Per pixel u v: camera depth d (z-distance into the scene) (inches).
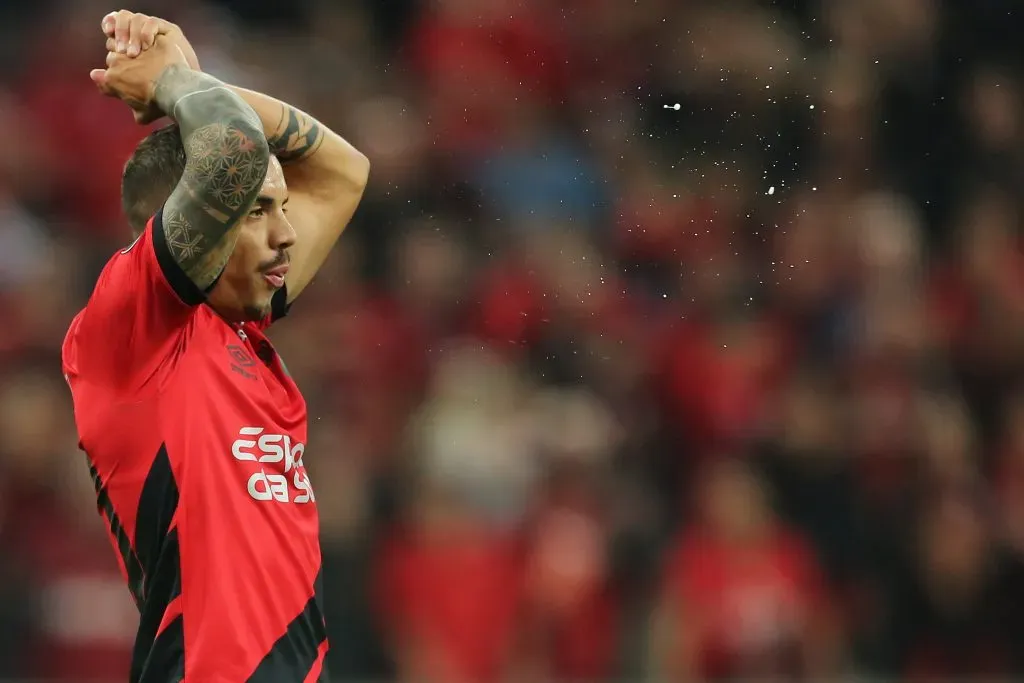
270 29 1350.9
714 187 1238.9
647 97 1273.4
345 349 1157.7
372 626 1002.7
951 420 1160.2
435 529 1022.4
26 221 1212.5
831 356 1195.3
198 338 420.5
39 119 1270.9
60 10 1352.1
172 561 405.7
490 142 1279.5
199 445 408.5
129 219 438.0
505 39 1309.1
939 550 1093.1
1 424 1029.8
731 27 1263.5
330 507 1034.1
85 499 1009.5
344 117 1286.9
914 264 1246.9
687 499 1093.1
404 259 1219.2
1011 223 1294.3
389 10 1358.3
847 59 1283.2
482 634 998.4
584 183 1263.5
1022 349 1241.4
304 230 491.8
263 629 402.9
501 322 1194.0
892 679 1056.8
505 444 1067.3
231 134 391.9
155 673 401.4
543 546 1030.4
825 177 1249.4
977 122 1316.4
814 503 1133.7
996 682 1066.7
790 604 1018.7
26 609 970.7
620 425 1146.0
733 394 1165.1
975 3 1353.3
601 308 1205.7
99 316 404.5
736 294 1213.7
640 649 1026.7
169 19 1326.3
